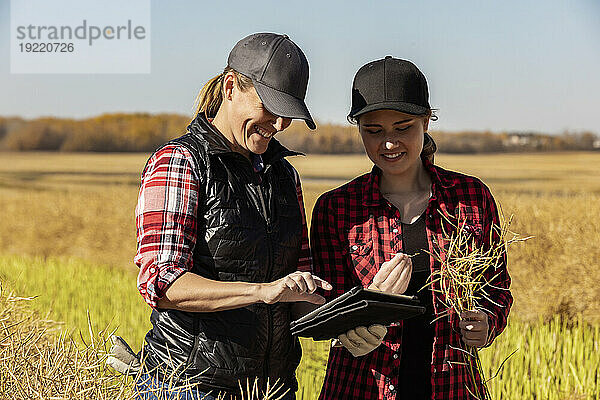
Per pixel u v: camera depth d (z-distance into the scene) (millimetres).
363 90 3117
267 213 2902
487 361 6195
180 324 2809
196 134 2850
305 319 2771
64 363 2725
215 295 2605
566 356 6328
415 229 3244
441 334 3164
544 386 5637
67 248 16578
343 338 2957
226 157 2850
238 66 2787
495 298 3213
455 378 3170
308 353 5828
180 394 2762
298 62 2779
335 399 3246
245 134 2822
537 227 9961
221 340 2793
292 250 2984
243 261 2801
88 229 16297
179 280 2627
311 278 2621
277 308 2908
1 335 2922
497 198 11367
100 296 10977
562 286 9367
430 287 3184
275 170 3037
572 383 5914
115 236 16000
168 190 2725
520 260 9852
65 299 10430
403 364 3195
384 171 3219
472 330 3008
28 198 18312
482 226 3244
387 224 3250
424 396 3188
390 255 3227
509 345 6859
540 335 7027
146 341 2947
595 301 9211
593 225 9641
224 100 2873
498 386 5645
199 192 2771
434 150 3314
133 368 2887
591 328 8875
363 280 3250
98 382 2660
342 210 3311
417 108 3047
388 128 3105
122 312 9297
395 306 2654
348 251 3287
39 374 2670
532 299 9477
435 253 3184
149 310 9445
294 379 3117
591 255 9297
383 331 2902
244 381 2828
